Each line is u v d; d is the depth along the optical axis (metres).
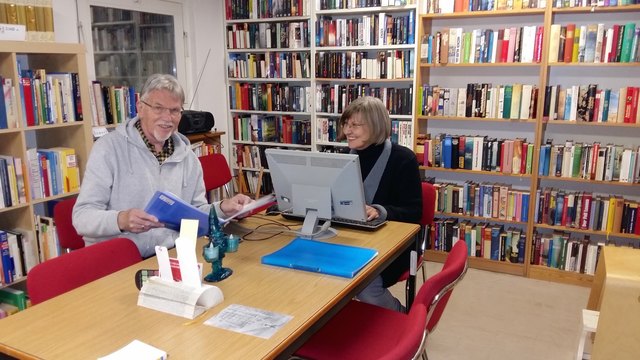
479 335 2.87
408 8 3.86
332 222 2.16
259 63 4.66
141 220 1.72
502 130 3.96
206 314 1.35
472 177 4.14
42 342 1.22
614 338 1.87
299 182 1.98
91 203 2.04
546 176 3.57
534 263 3.70
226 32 4.77
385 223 2.20
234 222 2.23
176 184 2.25
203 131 4.23
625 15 3.45
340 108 4.32
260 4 4.50
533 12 3.44
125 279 1.61
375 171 2.53
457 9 3.65
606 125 3.51
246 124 4.86
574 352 2.68
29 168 2.82
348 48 4.14
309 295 1.48
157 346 1.19
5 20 2.71
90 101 3.21
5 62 2.67
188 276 1.38
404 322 1.93
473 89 3.71
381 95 4.11
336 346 1.76
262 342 1.21
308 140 4.56
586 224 3.51
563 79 3.72
